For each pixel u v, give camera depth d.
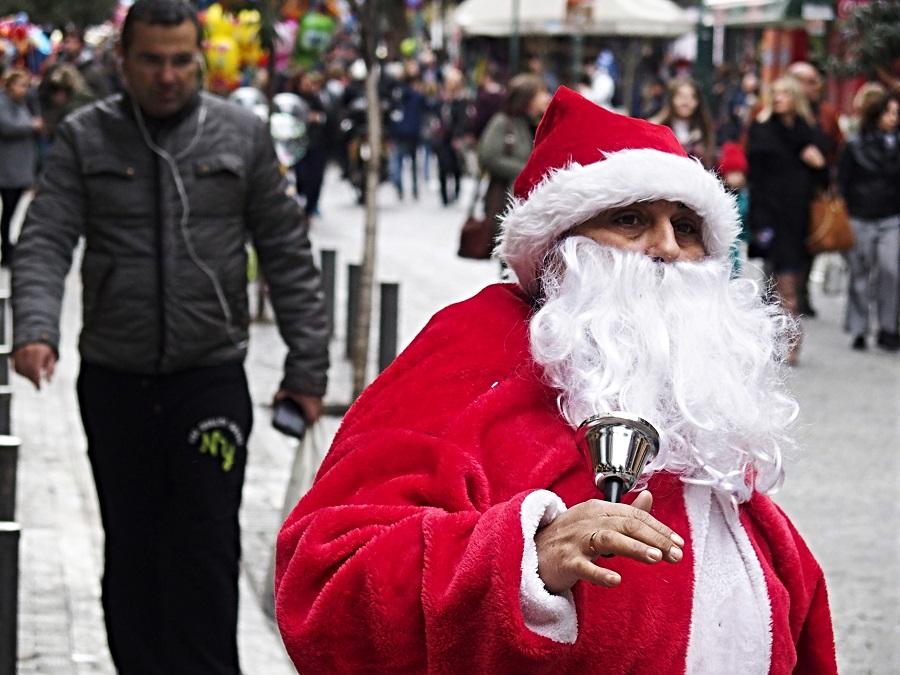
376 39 8.70
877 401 9.64
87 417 4.08
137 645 4.07
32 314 3.94
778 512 2.32
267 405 8.82
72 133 4.02
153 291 3.97
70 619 5.18
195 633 4.02
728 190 2.35
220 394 4.04
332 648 1.97
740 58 31.36
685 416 2.11
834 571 6.09
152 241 3.99
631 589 2.07
